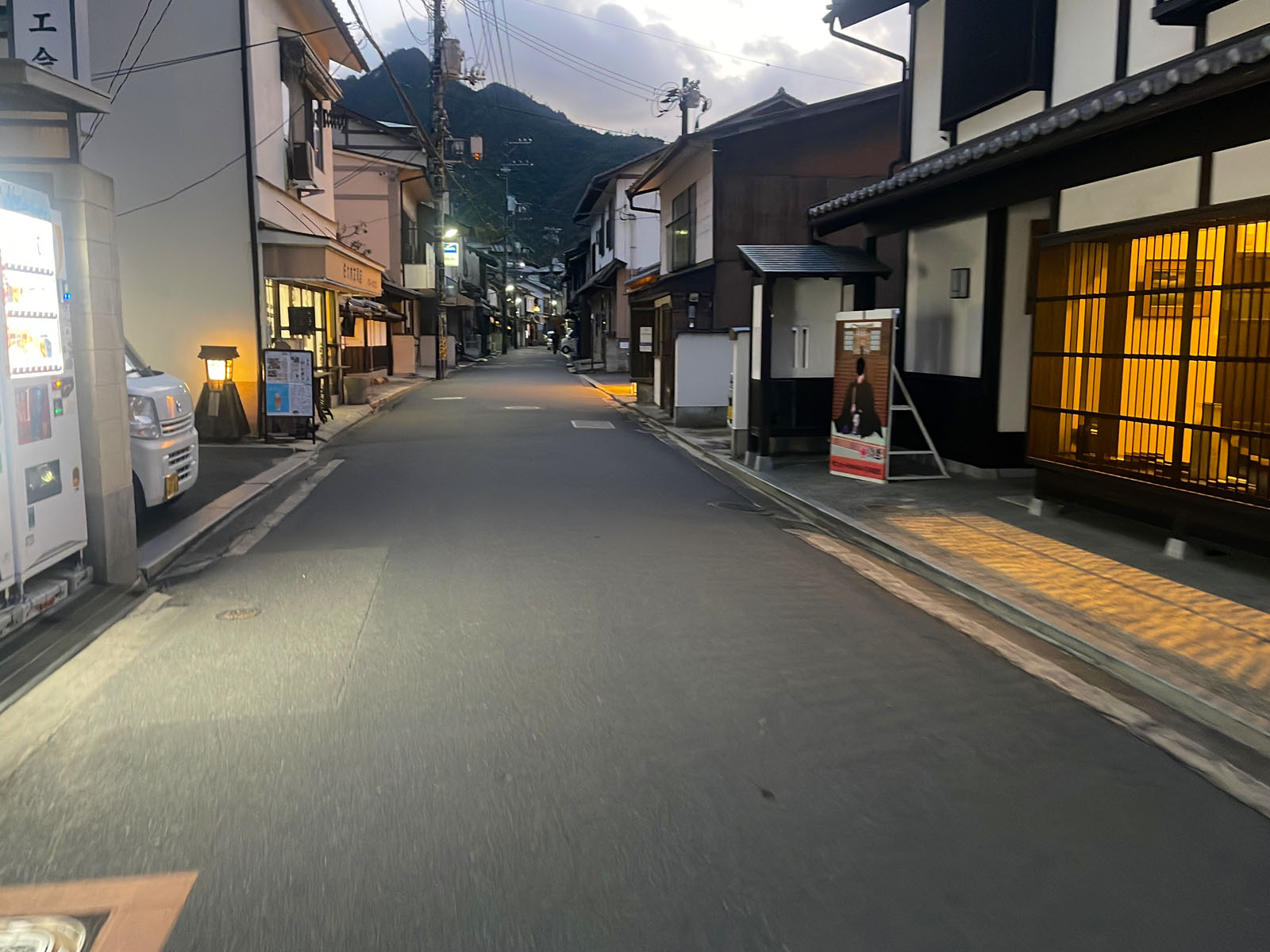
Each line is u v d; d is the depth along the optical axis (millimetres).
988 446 10359
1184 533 6746
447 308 44469
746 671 4750
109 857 3029
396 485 10523
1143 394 7027
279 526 8258
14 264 4750
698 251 20672
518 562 6953
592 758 3760
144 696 4367
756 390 11984
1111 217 7590
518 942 2621
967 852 3115
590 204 41531
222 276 14250
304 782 3533
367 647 5055
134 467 7520
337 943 2609
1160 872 3021
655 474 11508
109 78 13836
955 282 10602
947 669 4836
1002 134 8641
